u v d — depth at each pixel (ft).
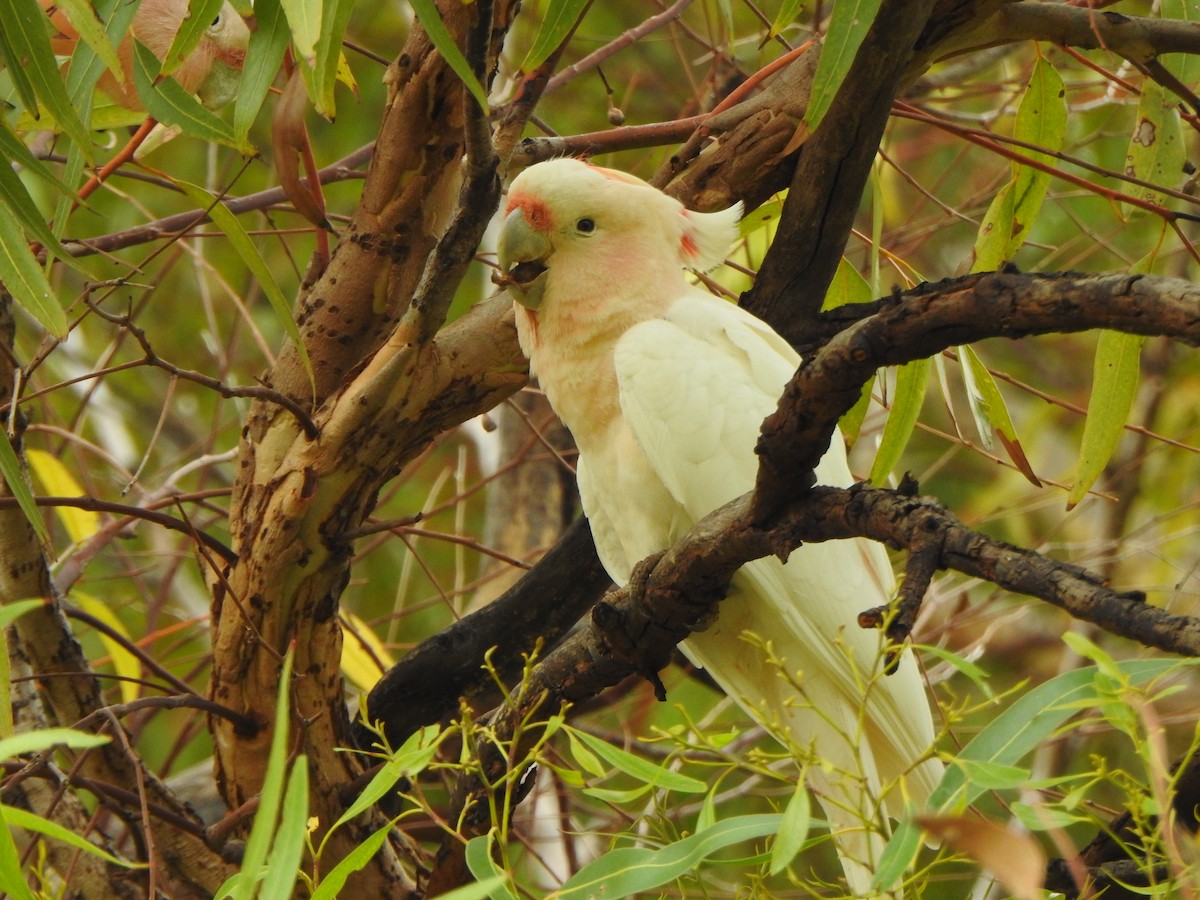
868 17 16.02
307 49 14.71
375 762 23.66
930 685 26.04
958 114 34.37
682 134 24.67
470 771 16.71
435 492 31.78
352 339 21.36
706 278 27.02
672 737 14.96
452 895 11.60
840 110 20.45
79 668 22.26
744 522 15.48
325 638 21.77
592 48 39.29
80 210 38.60
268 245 40.81
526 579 24.39
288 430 21.21
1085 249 38.04
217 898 14.23
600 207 21.97
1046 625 40.57
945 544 12.48
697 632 21.68
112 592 39.14
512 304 22.21
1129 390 21.33
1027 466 22.79
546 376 22.56
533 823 30.83
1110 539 36.45
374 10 42.24
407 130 20.31
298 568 20.84
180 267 41.29
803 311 22.68
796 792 13.61
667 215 22.40
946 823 9.57
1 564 21.35
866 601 21.21
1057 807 14.57
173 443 41.22
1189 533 33.17
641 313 22.03
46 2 22.91
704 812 15.06
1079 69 35.35
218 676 21.85
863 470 42.06
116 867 22.09
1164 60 24.30
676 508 21.74
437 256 18.37
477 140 16.31
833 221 21.67
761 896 15.66
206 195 18.67
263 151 39.70
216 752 22.36
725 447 20.95
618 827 28.81
